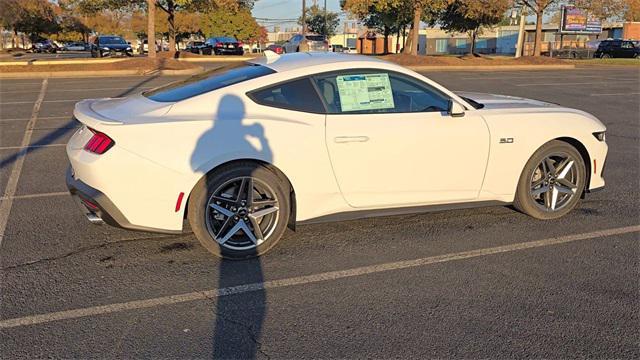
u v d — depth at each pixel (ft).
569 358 9.57
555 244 14.79
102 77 70.95
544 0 103.40
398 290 12.12
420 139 14.44
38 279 12.61
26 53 179.11
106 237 15.14
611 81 67.51
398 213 14.96
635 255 14.05
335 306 11.41
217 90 13.53
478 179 15.39
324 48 131.95
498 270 13.15
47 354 9.68
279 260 13.71
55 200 18.54
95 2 94.53
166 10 111.45
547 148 16.03
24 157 24.97
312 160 13.60
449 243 14.84
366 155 14.05
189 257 13.87
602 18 105.81
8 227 15.92
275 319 10.91
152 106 13.50
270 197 13.56
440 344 10.00
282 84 13.74
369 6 105.19
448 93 15.19
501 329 10.50
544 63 98.94
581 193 16.76
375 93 14.38
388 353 9.74
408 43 117.80
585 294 11.90
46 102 44.24
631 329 10.48
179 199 12.78
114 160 12.30
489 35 230.27
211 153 12.78
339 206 14.21
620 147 27.58
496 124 15.33
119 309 11.28
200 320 10.86
